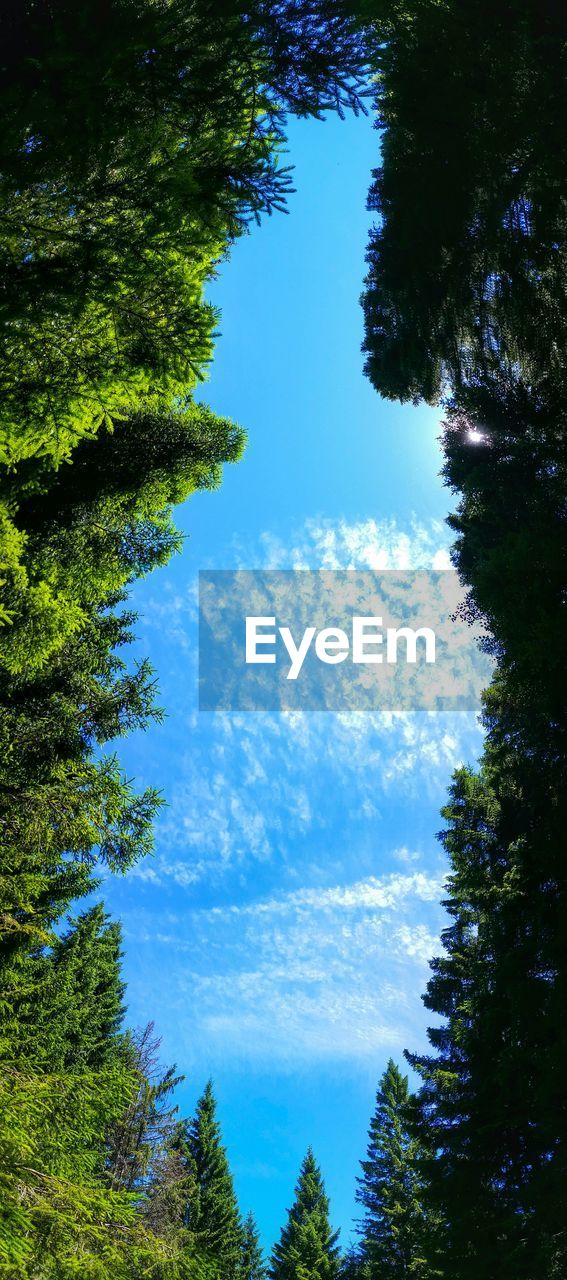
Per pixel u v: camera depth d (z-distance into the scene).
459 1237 11.77
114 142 3.66
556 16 5.43
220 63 3.67
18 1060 6.55
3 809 9.60
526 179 6.00
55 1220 5.54
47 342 4.05
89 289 3.86
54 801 9.70
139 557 11.01
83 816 9.82
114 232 3.85
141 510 11.08
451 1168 12.54
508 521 10.63
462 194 6.43
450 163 6.27
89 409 4.51
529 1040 10.59
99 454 10.48
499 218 6.38
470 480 10.58
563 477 10.17
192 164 3.81
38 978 16.08
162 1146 19.73
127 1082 6.69
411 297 8.10
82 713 10.66
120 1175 18.33
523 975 10.45
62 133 3.49
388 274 8.12
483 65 5.56
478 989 12.61
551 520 10.02
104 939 24.70
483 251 6.90
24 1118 5.87
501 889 10.78
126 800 9.90
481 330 8.08
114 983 24.94
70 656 10.63
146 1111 19.47
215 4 3.62
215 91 3.70
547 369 8.68
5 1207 5.18
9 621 7.38
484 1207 11.91
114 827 9.96
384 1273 26.52
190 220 3.90
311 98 3.90
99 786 9.80
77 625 8.84
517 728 9.75
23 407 4.32
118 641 11.70
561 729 9.03
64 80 3.45
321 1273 31.72
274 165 3.89
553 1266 10.45
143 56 3.55
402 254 7.68
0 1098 5.83
